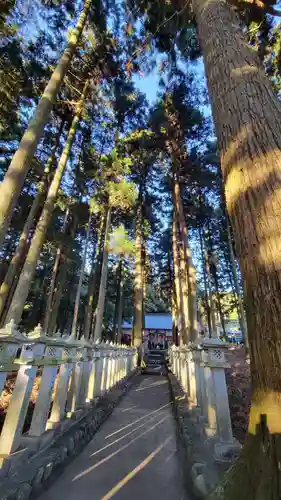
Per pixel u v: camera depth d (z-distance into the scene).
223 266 16.20
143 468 2.32
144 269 16.64
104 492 1.90
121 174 8.07
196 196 12.01
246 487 0.95
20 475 1.70
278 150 1.42
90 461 2.43
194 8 3.10
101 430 3.41
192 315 7.18
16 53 6.09
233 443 2.00
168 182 10.94
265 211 1.27
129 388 7.12
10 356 1.76
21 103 7.00
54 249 10.05
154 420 4.03
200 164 9.37
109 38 6.64
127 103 8.66
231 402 4.48
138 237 13.88
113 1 5.85
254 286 1.21
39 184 7.87
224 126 1.78
